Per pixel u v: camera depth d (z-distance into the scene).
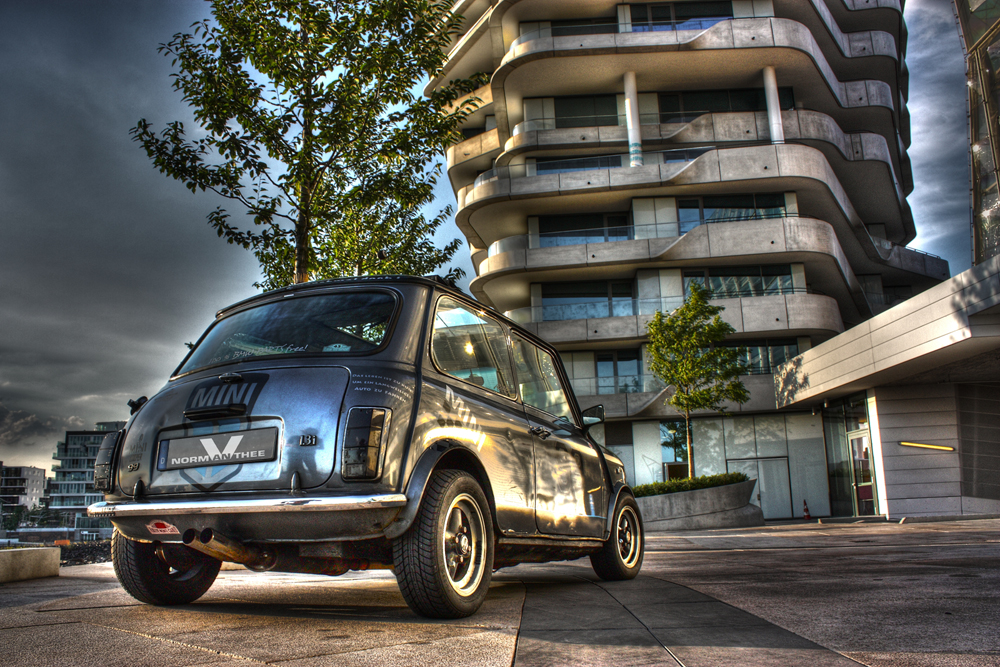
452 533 3.04
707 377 24.25
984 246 17.11
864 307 33.47
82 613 3.13
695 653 2.22
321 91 9.09
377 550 3.02
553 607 3.36
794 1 31.38
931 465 20.30
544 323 28.97
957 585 3.89
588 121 32.16
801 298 28.00
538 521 3.85
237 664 2.03
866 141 32.88
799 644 2.34
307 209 9.19
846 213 31.23
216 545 2.74
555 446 4.27
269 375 3.00
